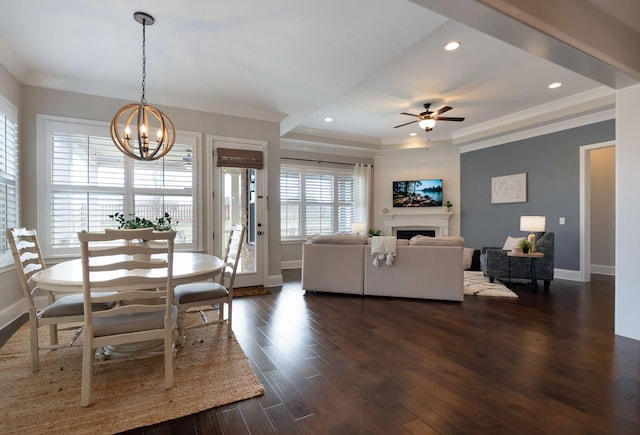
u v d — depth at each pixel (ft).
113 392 6.18
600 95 14.75
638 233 8.71
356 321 10.48
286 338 9.00
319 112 18.19
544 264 15.10
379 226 25.88
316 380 6.68
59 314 7.04
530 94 15.29
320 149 23.99
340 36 9.07
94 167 12.35
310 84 12.36
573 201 17.13
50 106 11.68
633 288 8.83
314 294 14.16
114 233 5.65
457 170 23.80
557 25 6.79
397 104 16.72
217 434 5.04
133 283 6.05
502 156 20.65
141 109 8.33
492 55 11.52
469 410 5.63
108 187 12.55
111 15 8.07
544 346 8.37
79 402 5.85
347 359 7.66
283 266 22.35
